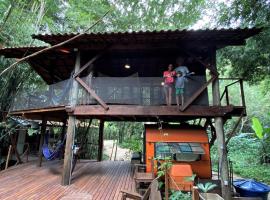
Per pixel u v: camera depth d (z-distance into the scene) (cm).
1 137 897
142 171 638
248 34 564
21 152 1177
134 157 859
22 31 801
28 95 828
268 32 759
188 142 618
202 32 552
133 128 1653
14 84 962
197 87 638
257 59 855
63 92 700
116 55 801
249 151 1369
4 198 472
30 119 1023
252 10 792
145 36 586
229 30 538
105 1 1288
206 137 629
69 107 630
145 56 806
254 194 538
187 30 542
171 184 489
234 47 888
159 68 886
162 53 777
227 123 1642
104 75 821
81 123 1206
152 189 377
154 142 623
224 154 572
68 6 1294
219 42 618
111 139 1930
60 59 826
